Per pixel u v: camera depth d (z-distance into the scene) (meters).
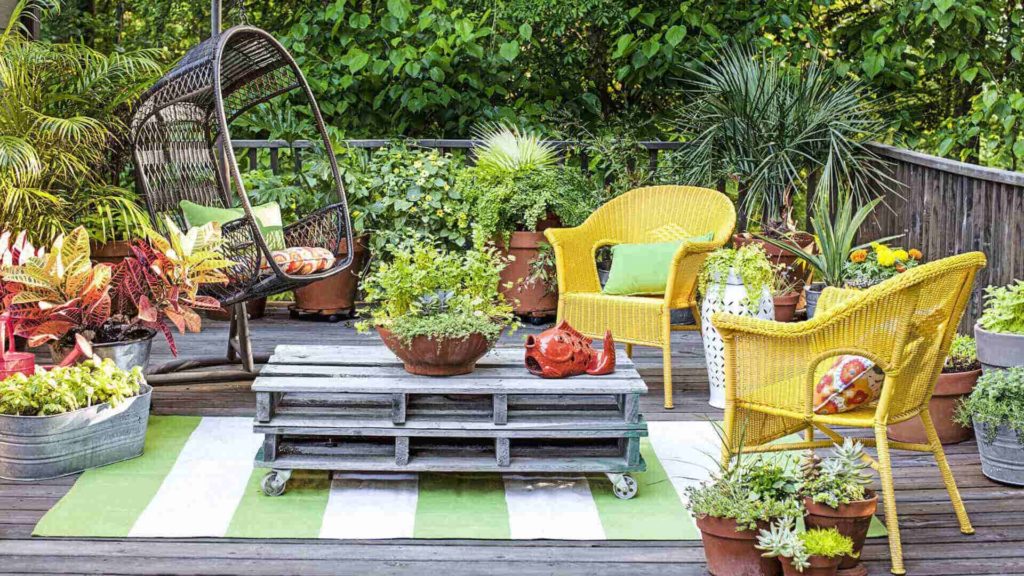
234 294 3.94
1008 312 3.51
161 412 3.92
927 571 2.59
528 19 7.57
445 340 3.01
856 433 3.67
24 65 4.62
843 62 7.00
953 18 6.86
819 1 7.34
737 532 2.46
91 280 3.54
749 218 5.77
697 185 5.92
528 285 5.60
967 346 3.83
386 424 3.02
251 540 2.75
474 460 3.07
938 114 8.09
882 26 7.21
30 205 4.58
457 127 8.14
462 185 5.68
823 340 2.67
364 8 8.07
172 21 9.25
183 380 4.14
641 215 4.65
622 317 4.17
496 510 2.96
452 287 3.23
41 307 3.44
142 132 4.27
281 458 3.06
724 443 2.84
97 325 3.69
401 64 7.29
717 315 2.79
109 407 3.26
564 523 2.86
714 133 6.00
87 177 5.07
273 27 8.49
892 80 7.19
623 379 3.12
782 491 2.59
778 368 2.77
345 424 3.02
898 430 3.59
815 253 5.46
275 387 2.99
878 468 2.66
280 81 4.54
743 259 3.97
